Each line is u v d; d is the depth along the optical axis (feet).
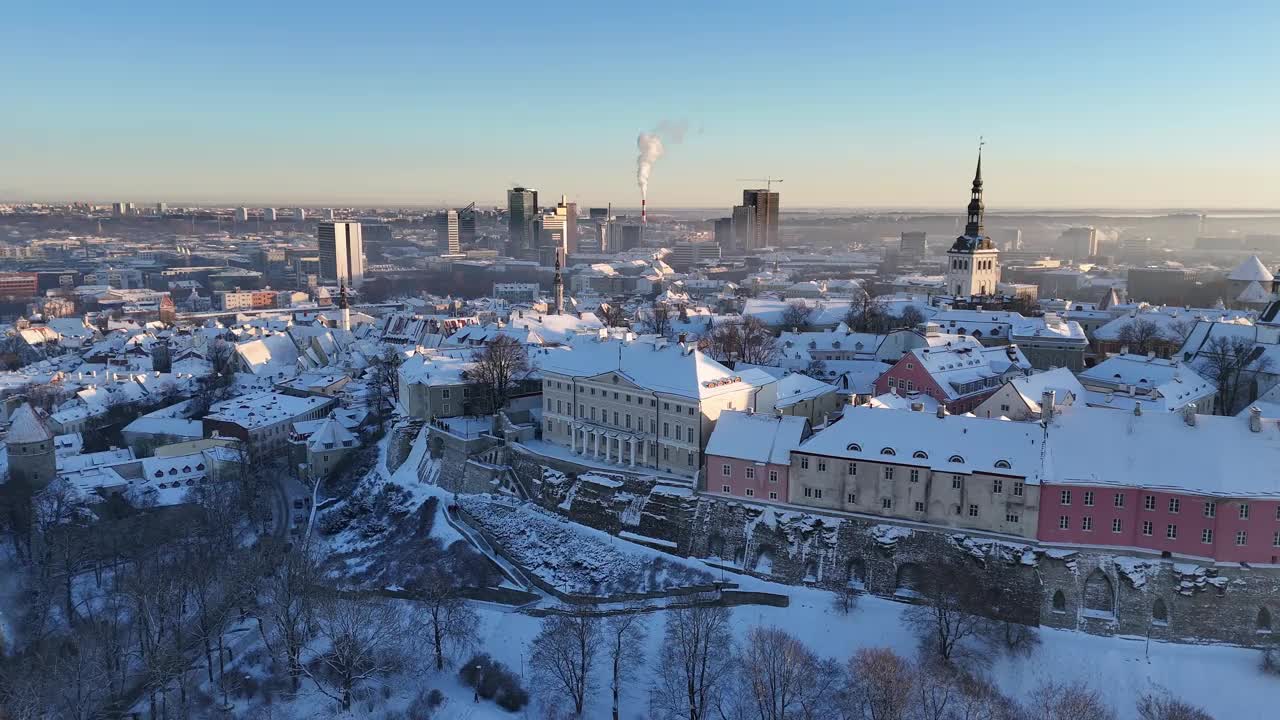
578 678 444.96
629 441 633.20
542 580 565.12
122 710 472.03
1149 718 404.57
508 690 462.19
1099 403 638.53
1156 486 473.67
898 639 474.08
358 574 612.29
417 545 645.51
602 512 605.73
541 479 652.89
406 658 484.74
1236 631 452.35
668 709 435.12
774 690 414.21
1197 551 469.16
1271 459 469.16
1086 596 475.31
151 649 475.31
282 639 510.99
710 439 583.58
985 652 456.45
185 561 594.65
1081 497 486.38
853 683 428.56
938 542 505.25
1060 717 391.45
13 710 448.24
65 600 589.73
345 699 456.45
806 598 514.27
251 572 578.25
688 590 526.57
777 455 558.15
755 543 545.85
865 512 535.60
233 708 466.70
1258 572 454.40
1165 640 459.73
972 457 512.22
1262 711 414.21
